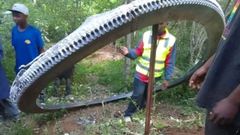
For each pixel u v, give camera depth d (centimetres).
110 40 359
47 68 386
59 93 745
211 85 221
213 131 225
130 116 593
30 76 408
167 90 688
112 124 571
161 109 648
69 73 730
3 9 809
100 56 999
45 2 928
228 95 207
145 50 567
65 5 904
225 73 216
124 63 784
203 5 381
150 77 412
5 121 600
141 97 587
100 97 732
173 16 371
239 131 219
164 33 566
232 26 215
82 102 660
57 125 594
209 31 471
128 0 655
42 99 687
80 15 903
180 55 756
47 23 911
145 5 345
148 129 433
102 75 845
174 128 575
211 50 577
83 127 584
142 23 358
